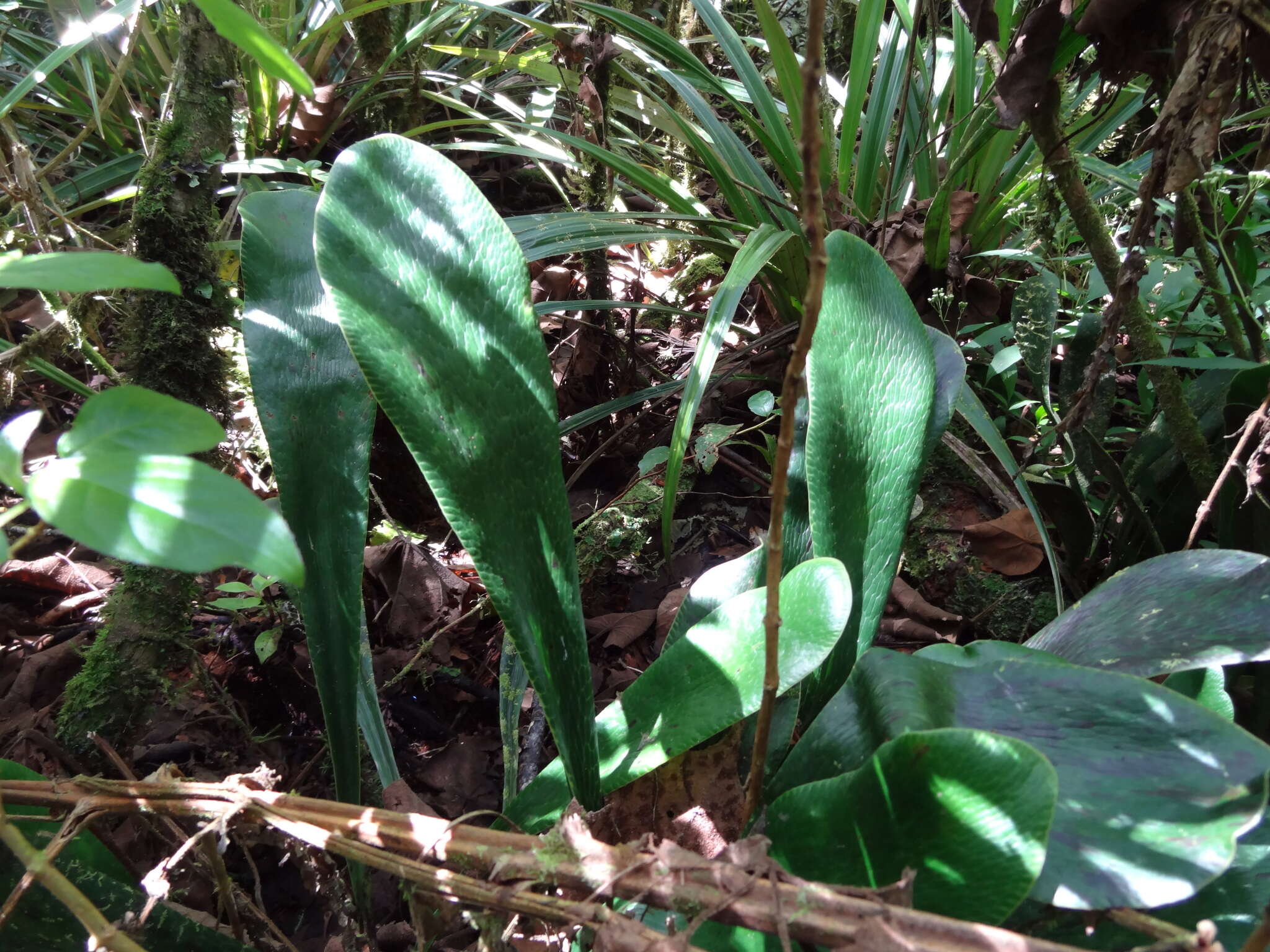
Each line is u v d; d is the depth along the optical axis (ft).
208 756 2.89
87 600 3.38
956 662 1.76
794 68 4.62
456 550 3.98
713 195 6.75
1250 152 4.13
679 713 1.81
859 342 2.05
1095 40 2.32
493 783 2.92
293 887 2.48
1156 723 1.48
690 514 4.17
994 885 1.29
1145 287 3.64
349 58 6.52
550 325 5.13
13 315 4.20
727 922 1.32
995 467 3.90
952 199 4.75
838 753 1.67
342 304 1.68
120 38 5.07
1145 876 1.32
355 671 1.97
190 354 2.79
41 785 1.68
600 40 4.61
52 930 1.70
